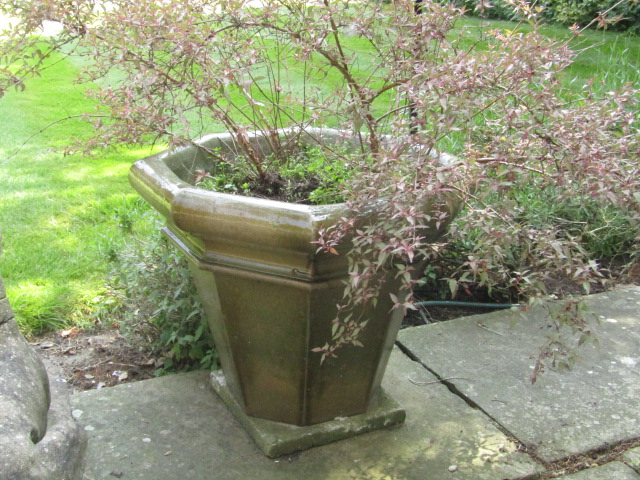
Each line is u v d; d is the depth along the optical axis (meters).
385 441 2.30
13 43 2.07
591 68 5.88
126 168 4.77
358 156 2.19
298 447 2.22
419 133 1.74
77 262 3.47
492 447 2.28
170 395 2.51
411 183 1.69
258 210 1.83
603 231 3.64
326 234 1.80
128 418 2.38
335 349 2.12
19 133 5.24
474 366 2.75
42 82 6.46
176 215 1.91
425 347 2.88
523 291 1.90
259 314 2.05
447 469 2.17
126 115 1.97
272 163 2.51
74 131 5.29
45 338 2.97
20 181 4.42
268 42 2.42
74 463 1.26
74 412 2.40
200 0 2.07
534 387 2.61
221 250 1.98
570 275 1.93
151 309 2.81
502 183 1.61
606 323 3.07
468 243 3.29
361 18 2.01
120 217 3.39
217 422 2.37
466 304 3.30
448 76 1.73
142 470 2.13
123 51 1.97
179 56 1.99
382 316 2.13
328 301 1.99
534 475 2.16
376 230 1.76
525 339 2.94
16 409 1.19
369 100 2.14
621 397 2.55
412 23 1.95
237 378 2.24
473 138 2.19
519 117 1.83
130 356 2.87
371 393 2.33
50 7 1.93
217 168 2.55
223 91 1.99
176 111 2.01
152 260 2.84
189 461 2.18
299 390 2.18
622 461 2.24
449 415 2.45
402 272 1.75
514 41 1.83
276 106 2.41
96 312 3.04
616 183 1.64
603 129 1.80
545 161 1.80
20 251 3.54
